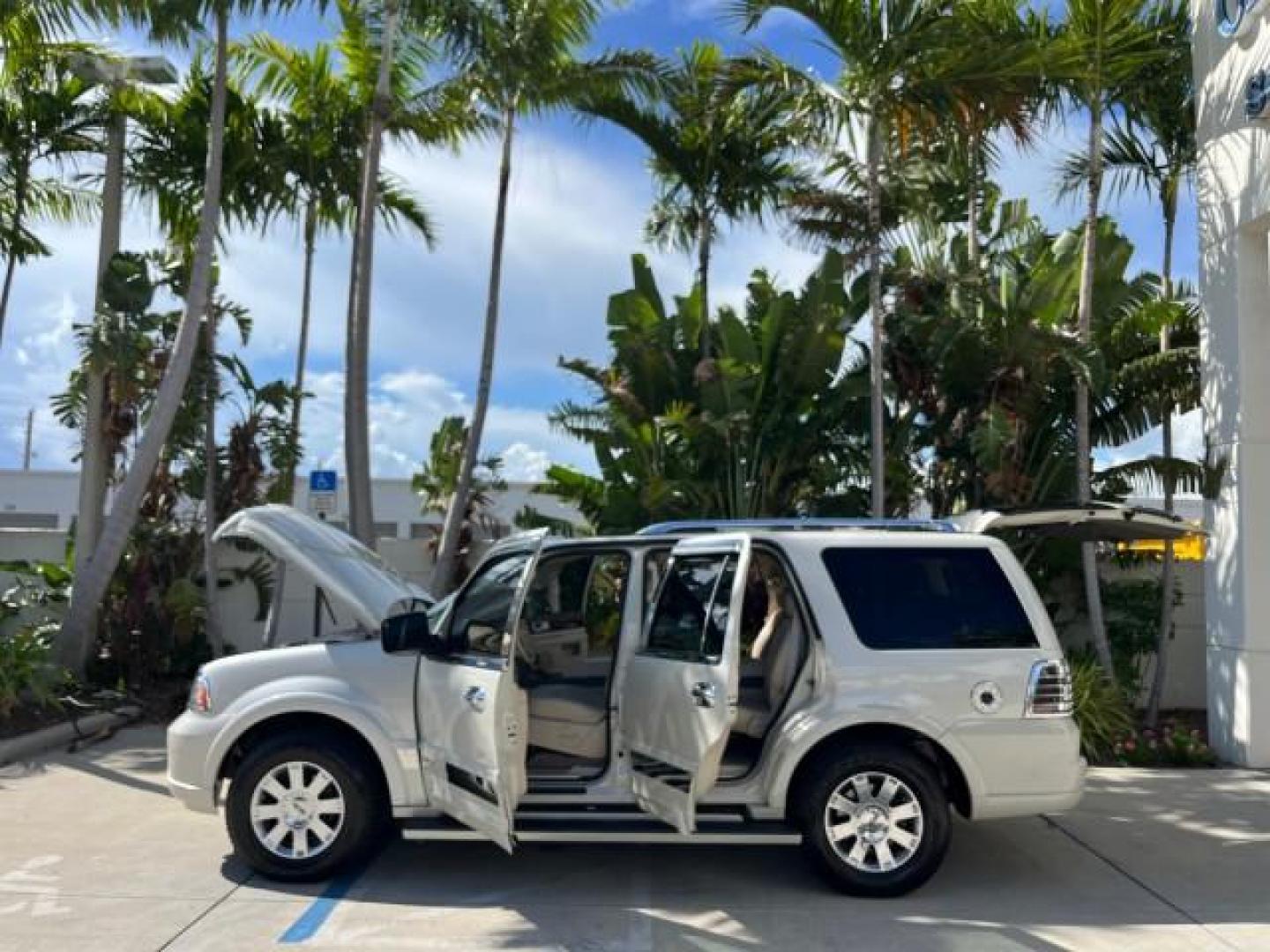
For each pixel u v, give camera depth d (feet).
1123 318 42.29
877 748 20.31
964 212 51.11
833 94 38.29
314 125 48.39
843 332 43.16
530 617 23.27
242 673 21.35
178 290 45.37
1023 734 20.30
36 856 22.58
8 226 48.47
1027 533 31.78
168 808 26.61
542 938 18.19
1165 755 33.55
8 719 35.60
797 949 17.83
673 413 42.73
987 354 39.60
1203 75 35.83
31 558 49.03
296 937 18.06
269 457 47.85
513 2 42.29
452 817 20.72
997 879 21.75
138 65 40.86
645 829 20.11
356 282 45.60
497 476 55.42
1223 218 34.45
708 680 18.04
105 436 44.80
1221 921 19.40
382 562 25.82
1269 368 33.37
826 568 21.13
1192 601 41.93
